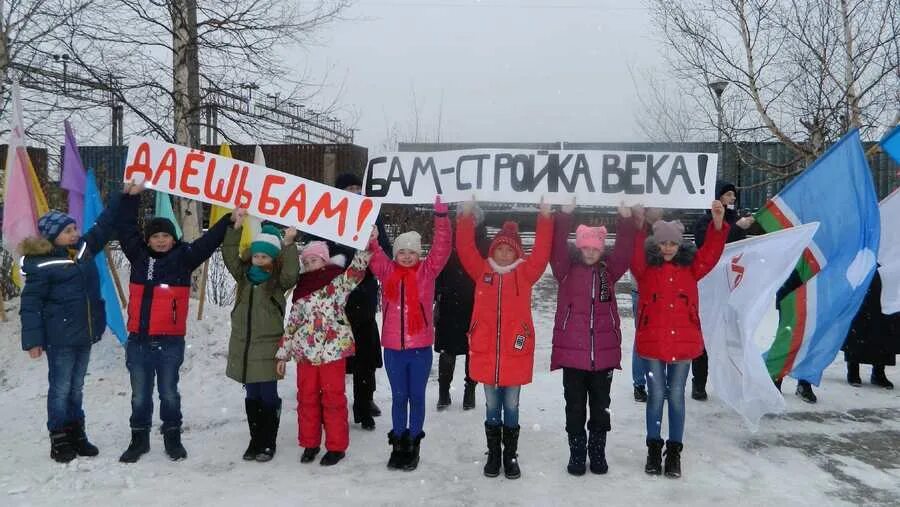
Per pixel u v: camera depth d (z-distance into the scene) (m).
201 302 7.80
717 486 4.22
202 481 4.24
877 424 5.50
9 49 8.84
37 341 4.43
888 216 6.52
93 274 4.73
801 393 6.23
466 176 4.75
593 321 4.36
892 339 6.52
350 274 4.64
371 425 5.33
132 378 4.60
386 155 4.95
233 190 4.81
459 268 5.73
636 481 4.31
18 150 6.57
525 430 5.33
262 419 4.62
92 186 6.89
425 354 4.57
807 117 13.00
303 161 21.00
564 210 4.55
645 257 4.54
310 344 4.51
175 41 8.86
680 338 4.36
